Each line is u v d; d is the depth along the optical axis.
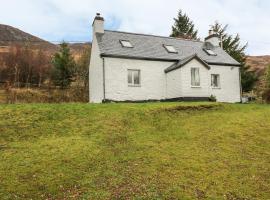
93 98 30.86
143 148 14.18
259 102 34.38
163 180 11.05
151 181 10.91
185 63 28.33
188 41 35.75
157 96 29.50
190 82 28.56
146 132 16.53
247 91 46.91
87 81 40.97
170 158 13.20
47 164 11.80
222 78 32.78
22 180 10.55
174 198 9.85
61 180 10.71
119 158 12.85
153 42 32.50
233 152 14.54
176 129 17.41
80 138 14.80
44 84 42.56
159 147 14.48
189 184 10.92
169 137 16.06
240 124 18.91
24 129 15.55
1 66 42.00
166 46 32.44
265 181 11.72
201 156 13.70
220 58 33.81
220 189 10.76
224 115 20.80
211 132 17.20
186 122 18.80
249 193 10.68
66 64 43.78
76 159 12.38
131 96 28.19
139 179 11.03
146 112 19.50
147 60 29.33
